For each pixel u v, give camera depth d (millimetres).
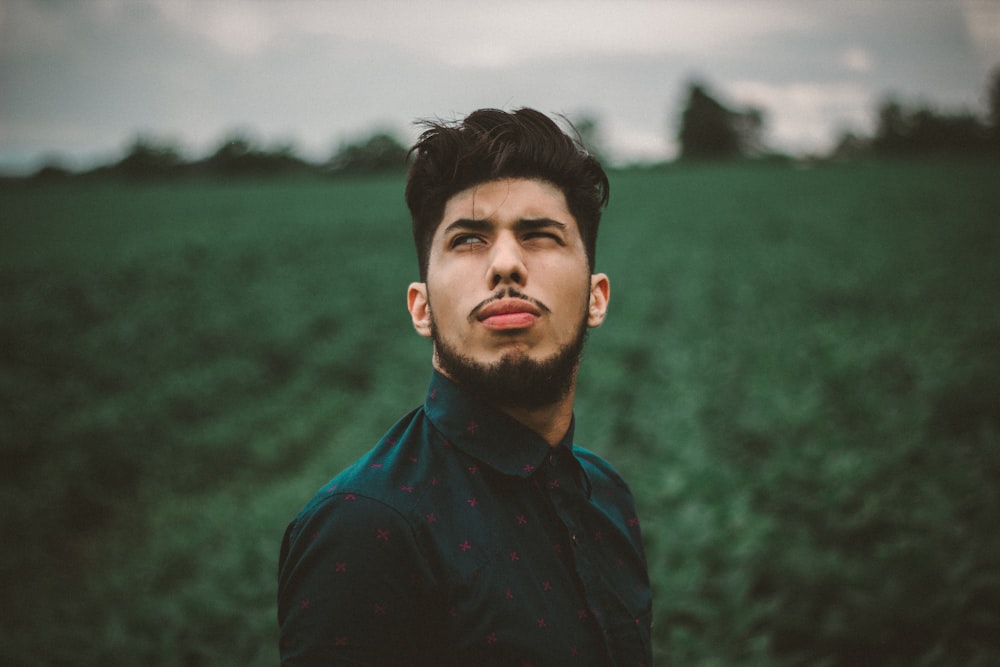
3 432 6594
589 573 1102
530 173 1124
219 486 6617
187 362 10055
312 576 993
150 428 7398
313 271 17172
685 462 5137
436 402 1139
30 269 16516
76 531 5820
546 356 1084
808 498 4473
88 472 6312
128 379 9094
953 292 11445
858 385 6980
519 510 1089
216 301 13625
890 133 68125
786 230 21125
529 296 1070
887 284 12461
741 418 6199
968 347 8203
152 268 16859
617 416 6617
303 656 964
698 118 84062
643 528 4152
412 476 1064
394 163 74375
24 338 10086
